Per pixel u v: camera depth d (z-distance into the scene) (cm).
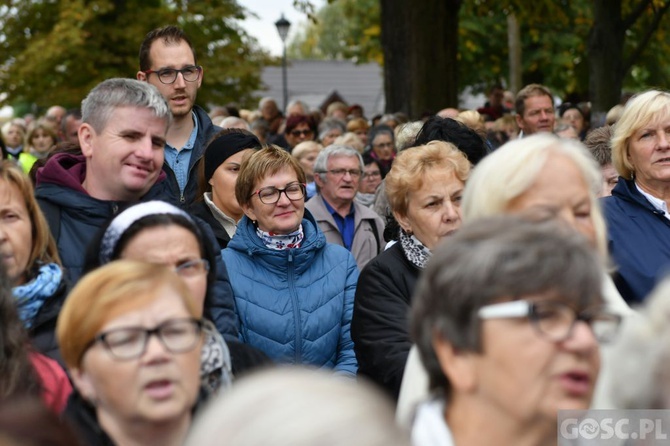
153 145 555
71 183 545
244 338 589
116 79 560
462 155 515
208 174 718
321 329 597
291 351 590
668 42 3058
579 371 267
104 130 546
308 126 1566
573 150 387
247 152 669
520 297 266
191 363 337
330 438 187
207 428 196
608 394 289
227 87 3353
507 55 3775
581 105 1839
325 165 932
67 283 474
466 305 270
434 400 288
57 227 541
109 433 343
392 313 507
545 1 2508
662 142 604
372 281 517
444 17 2105
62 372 420
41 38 3161
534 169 379
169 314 335
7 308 374
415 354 376
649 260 598
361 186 1197
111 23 3184
